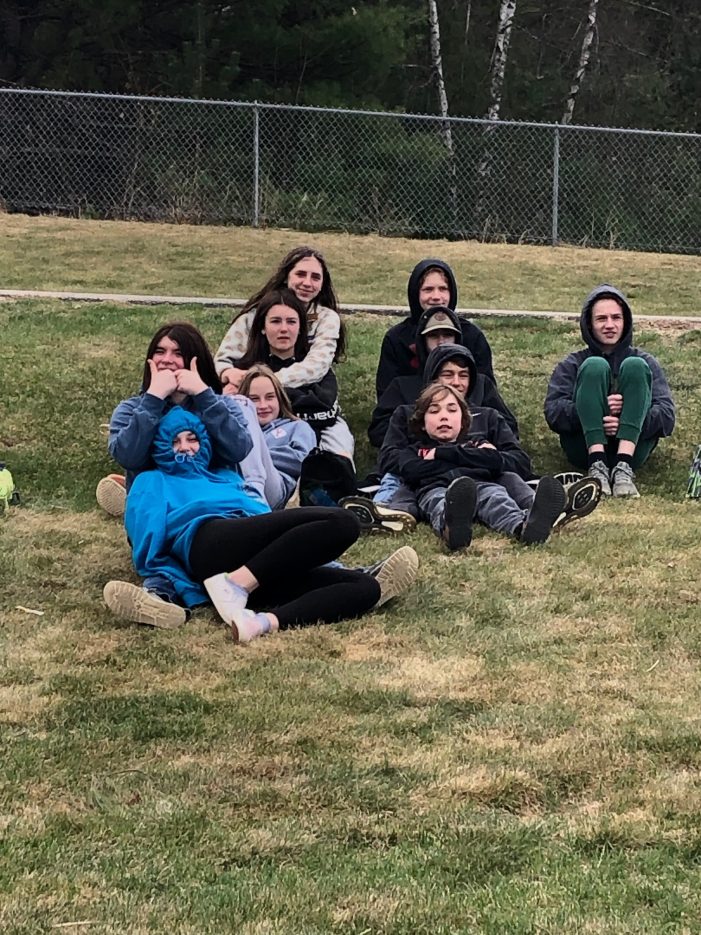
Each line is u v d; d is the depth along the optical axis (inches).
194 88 752.3
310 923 85.6
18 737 115.9
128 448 161.8
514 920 85.7
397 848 96.2
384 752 113.3
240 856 94.7
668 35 1072.8
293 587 155.2
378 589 154.4
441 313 232.5
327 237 529.0
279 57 796.6
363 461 247.4
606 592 164.7
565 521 196.5
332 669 134.2
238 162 591.8
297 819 100.7
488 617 153.8
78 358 295.1
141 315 337.7
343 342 241.4
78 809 102.0
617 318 240.1
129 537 164.4
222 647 141.5
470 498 180.5
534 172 597.3
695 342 341.7
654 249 590.2
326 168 591.8
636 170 600.7
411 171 589.9
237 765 110.1
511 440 216.7
